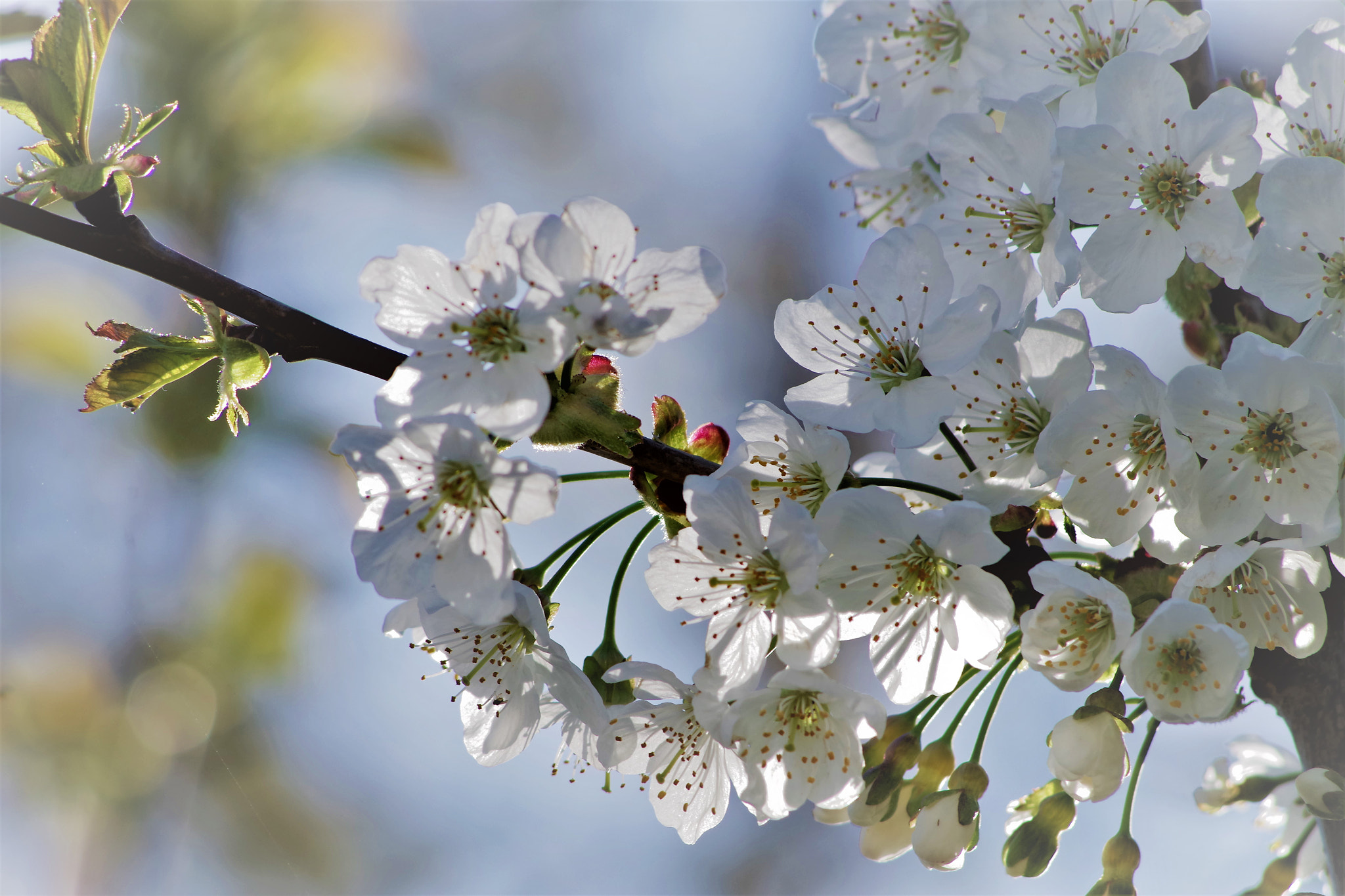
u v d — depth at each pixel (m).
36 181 1.11
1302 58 1.14
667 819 1.14
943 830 1.13
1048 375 1.14
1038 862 1.14
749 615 1.12
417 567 1.12
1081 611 1.12
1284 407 1.12
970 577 1.12
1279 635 1.13
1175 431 1.13
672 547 1.13
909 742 1.14
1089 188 1.14
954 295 1.16
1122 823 1.14
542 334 1.11
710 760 1.14
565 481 1.13
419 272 1.12
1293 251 1.13
